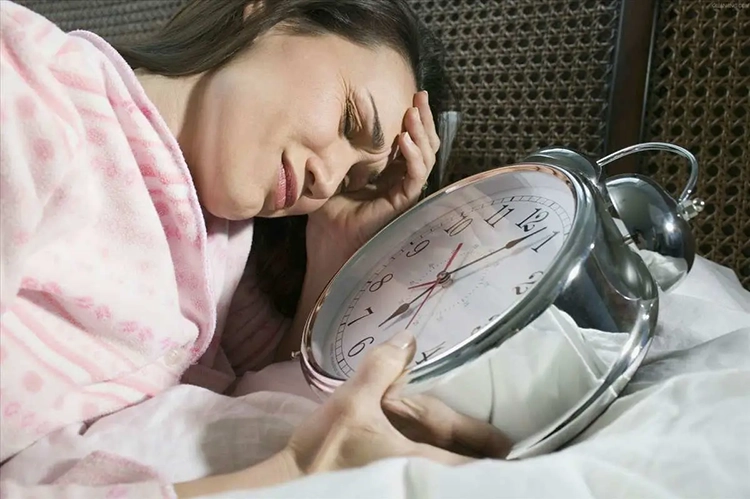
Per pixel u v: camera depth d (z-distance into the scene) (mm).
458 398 450
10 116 429
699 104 908
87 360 540
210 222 713
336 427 438
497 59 1019
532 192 583
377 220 760
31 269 486
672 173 934
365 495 374
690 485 408
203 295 623
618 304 488
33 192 435
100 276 541
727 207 920
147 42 718
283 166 636
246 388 696
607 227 506
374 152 694
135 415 525
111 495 385
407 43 756
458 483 386
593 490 403
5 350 482
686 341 640
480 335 437
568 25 962
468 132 1052
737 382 496
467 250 563
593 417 489
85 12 1331
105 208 551
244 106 619
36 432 489
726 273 863
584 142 962
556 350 452
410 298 548
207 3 691
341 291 613
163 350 589
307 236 822
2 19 465
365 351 517
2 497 374
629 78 917
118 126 555
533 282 467
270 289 888
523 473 399
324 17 676
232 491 381
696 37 894
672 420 473
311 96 629
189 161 645
